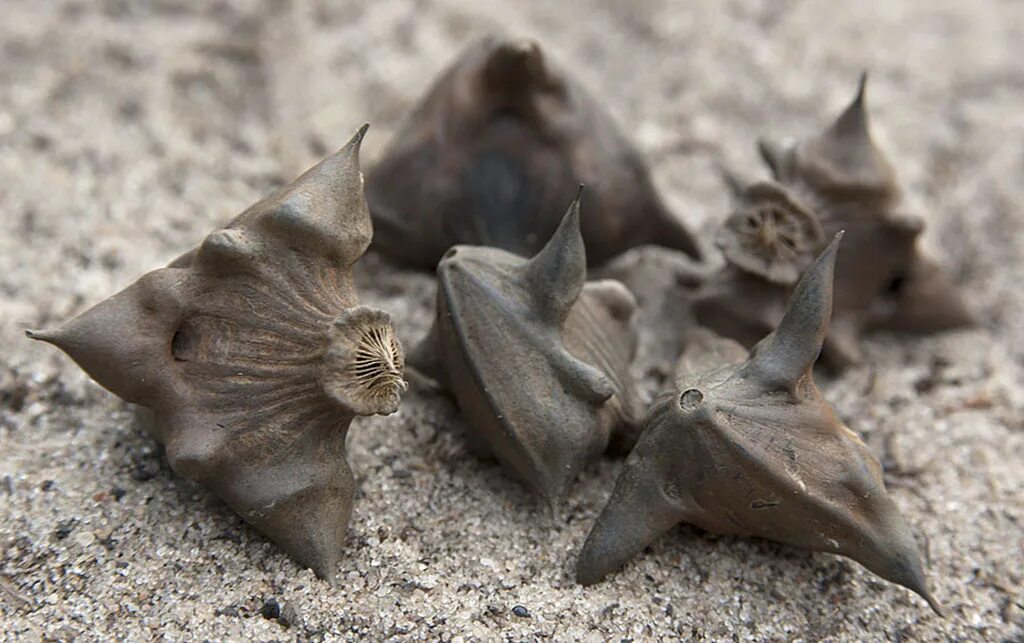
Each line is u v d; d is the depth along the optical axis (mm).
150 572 167
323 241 165
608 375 175
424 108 197
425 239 195
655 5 277
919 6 290
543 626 166
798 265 187
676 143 236
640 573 171
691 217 221
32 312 194
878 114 246
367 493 176
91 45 240
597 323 178
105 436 179
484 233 193
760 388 167
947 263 218
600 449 174
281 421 164
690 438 166
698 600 170
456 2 269
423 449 180
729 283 190
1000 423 194
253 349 164
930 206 227
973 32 280
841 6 285
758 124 242
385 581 168
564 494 173
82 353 163
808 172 191
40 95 229
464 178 193
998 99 254
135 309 164
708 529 172
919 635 170
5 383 185
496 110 193
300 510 166
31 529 170
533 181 193
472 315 170
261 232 165
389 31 255
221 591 166
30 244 204
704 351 182
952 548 179
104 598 165
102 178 216
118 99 231
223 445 164
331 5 260
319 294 165
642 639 166
